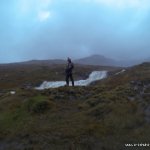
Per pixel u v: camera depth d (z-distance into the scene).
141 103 23.33
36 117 24.95
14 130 23.09
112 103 24.22
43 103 26.33
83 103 26.30
